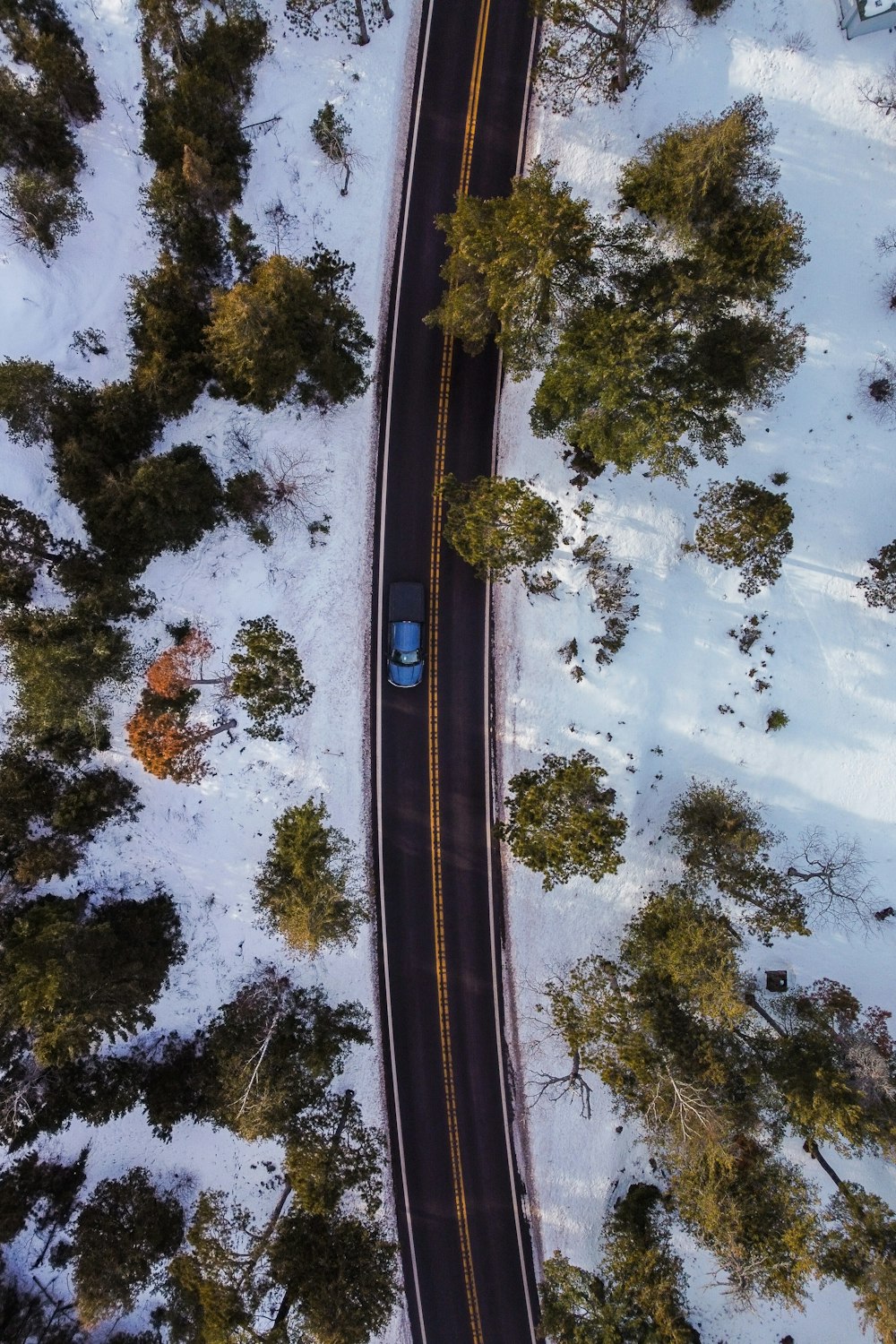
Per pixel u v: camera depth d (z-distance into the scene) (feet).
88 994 98.37
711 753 117.39
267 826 115.85
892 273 115.14
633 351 93.40
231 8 111.04
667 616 116.98
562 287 102.78
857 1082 103.96
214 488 111.24
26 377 103.30
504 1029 117.70
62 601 111.86
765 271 105.40
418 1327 114.62
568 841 104.42
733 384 106.63
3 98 103.81
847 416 115.85
